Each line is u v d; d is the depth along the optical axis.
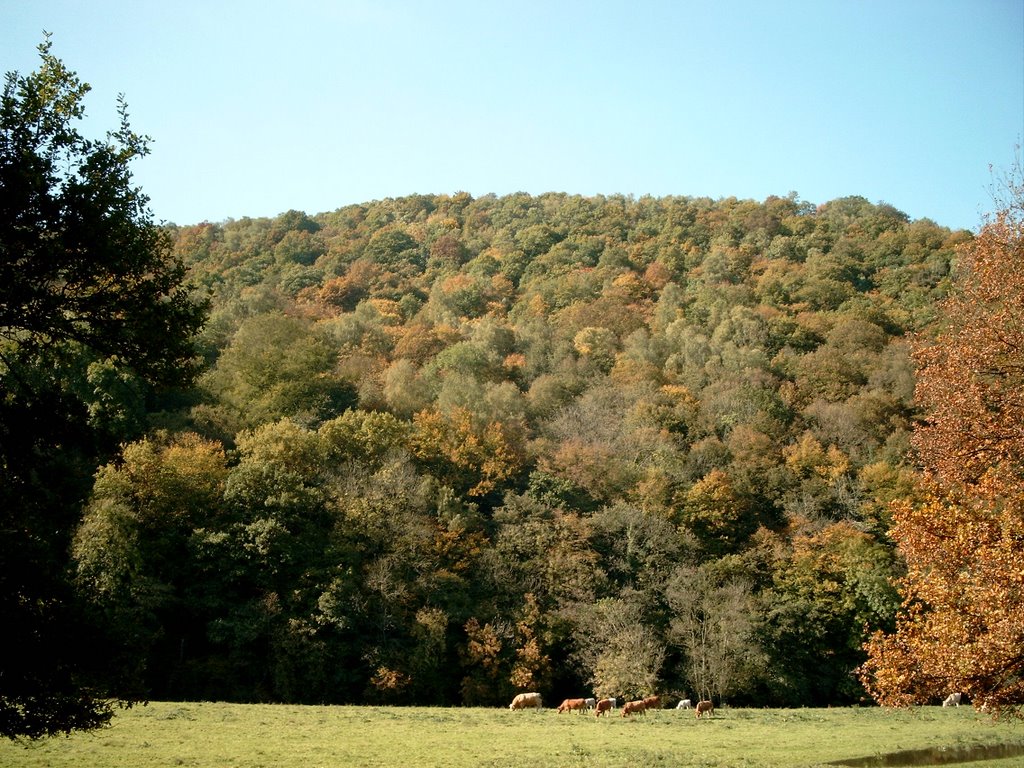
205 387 71.25
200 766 19.84
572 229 147.62
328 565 50.28
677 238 134.75
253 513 51.12
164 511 50.28
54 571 13.39
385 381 83.19
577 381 89.25
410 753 23.38
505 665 51.03
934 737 30.97
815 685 53.78
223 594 48.41
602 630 51.59
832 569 58.44
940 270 102.50
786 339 92.88
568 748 25.45
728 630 51.22
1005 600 17.30
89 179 13.18
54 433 13.41
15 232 12.33
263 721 29.19
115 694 13.65
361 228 157.00
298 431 61.12
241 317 91.25
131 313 13.65
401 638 50.12
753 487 69.69
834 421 76.38
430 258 139.88
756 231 130.50
